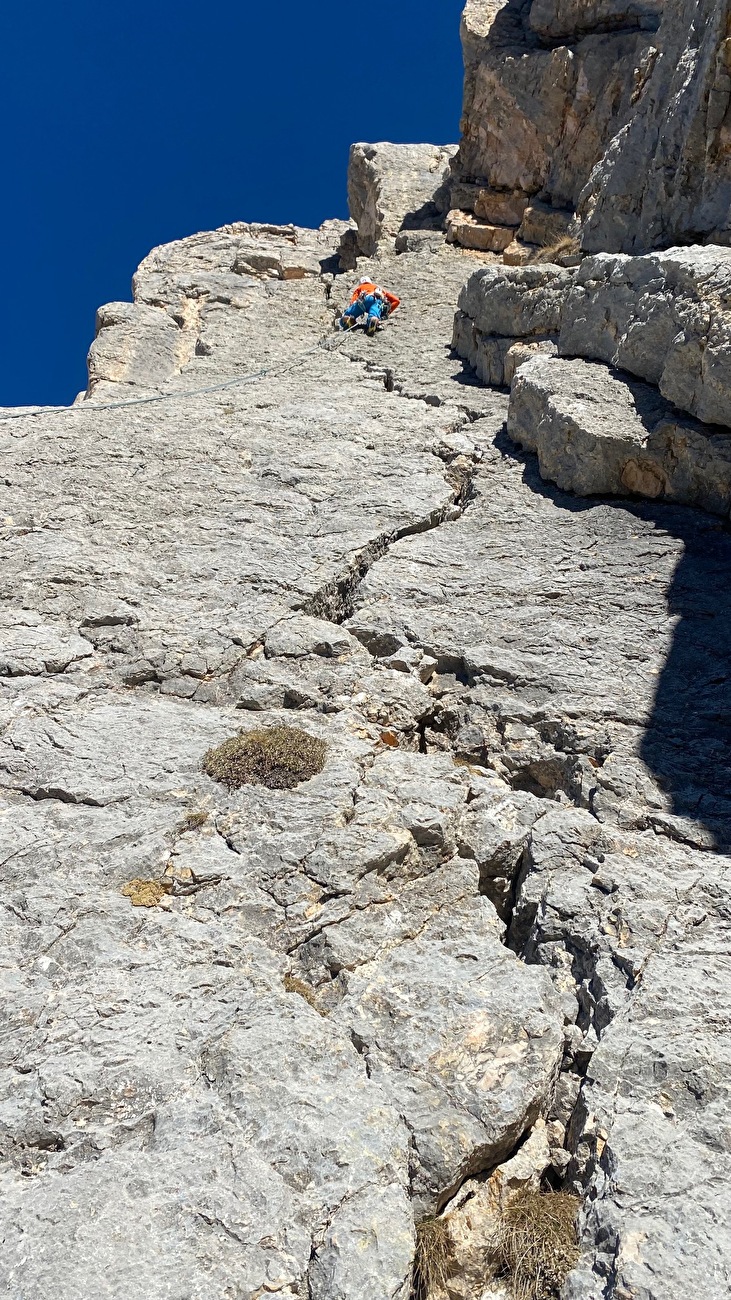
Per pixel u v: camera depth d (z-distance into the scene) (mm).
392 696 8133
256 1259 4031
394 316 20406
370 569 9992
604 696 7887
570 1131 4965
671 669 8188
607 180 16562
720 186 12922
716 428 10398
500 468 12297
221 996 5266
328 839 6320
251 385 16516
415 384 16016
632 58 20766
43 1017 5105
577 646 8547
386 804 6746
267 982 5418
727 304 10016
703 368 10141
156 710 7848
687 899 5898
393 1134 4590
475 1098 4844
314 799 6742
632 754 7266
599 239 16359
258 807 6691
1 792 6809
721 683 7980
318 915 5867
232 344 20891
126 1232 4094
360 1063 4988
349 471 12156
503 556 10109
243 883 6043
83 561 9758
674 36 15406
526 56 23234
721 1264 3914
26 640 8508
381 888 6160
